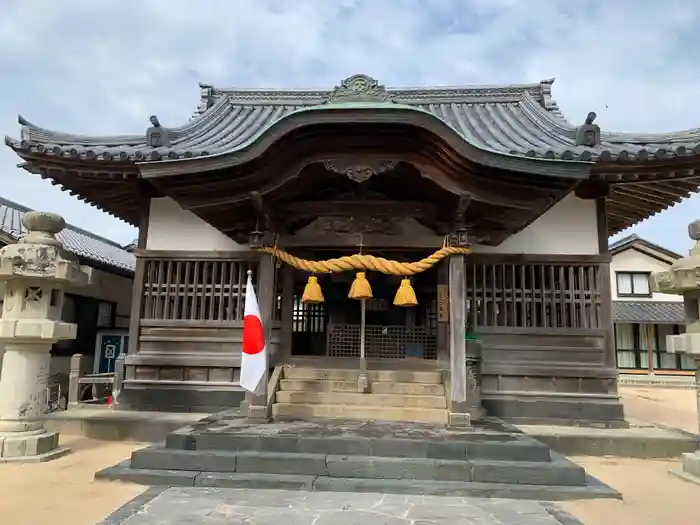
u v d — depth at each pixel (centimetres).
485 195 737
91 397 1389
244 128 1127
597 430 849
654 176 860
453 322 741
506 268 961
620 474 673
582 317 929
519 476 574
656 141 855
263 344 730
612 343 913
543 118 1063
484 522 462
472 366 852
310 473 587
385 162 736
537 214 777
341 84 755
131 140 952
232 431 662
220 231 927
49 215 723
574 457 779
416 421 777
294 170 748
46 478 596
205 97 1268
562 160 690
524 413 902
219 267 995
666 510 514
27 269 678
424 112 678
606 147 862
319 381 884
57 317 736
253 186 750
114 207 1162
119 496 530
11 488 556
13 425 695
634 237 2998
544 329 923
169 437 628
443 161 720
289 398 844
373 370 925
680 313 2858
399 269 766
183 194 766
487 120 1138
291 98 1282
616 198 1054
